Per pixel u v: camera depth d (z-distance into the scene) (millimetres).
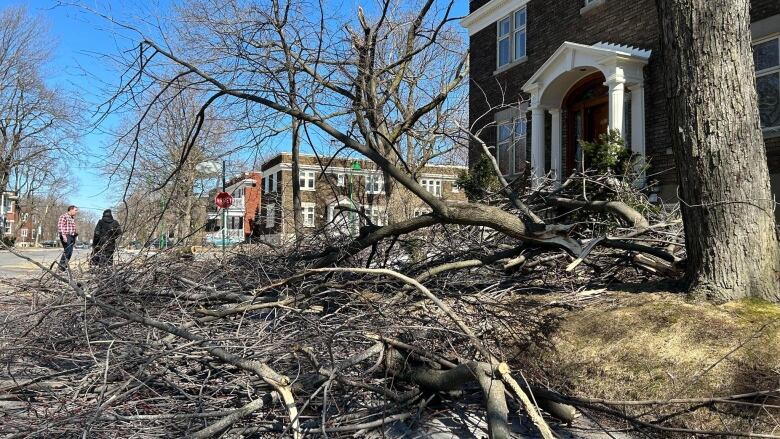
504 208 7176
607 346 4348
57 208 73875
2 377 4012
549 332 4742
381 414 3529
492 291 5773
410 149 10906
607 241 5617
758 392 3246
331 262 5586
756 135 4656
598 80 13172
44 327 4551
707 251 4680
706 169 4656
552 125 14000
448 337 4203
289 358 3947
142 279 5645
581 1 13477
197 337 3613
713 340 3967
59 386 3938
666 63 4953
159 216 6637
